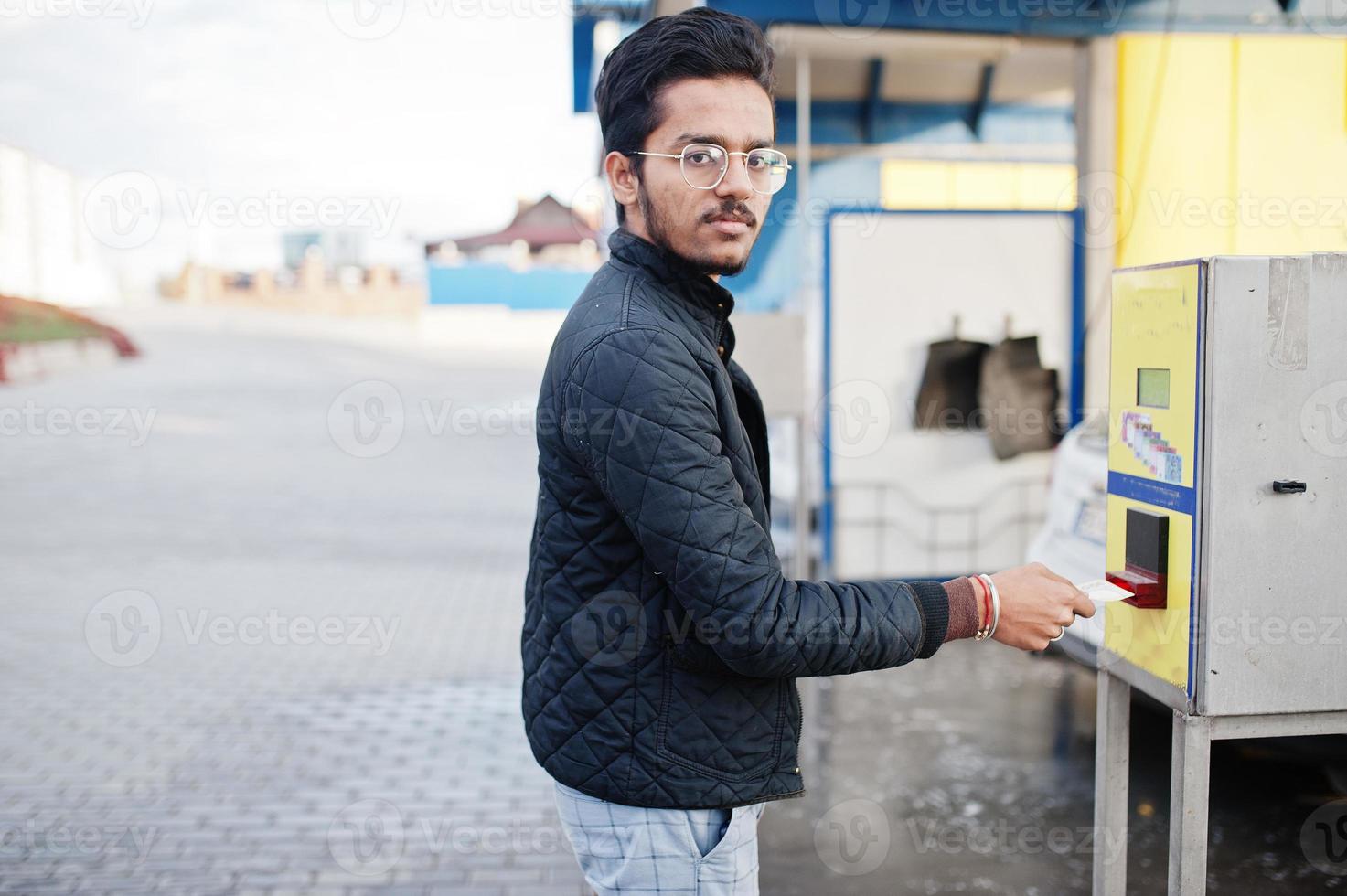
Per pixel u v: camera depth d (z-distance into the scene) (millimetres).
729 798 1368
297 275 26359
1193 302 1487
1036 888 2682
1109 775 1797
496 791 3404
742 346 3629
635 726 1357
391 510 8312
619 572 1356
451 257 23578
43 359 17672
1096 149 4980
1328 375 1482
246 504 8562
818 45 5012
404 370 19500
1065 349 4988
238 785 3441
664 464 1248
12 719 4055
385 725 3979
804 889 2697
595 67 5559
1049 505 3967
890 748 3641
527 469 10516
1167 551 1567
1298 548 1500
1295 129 4574
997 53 5074
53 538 7215
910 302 4930
